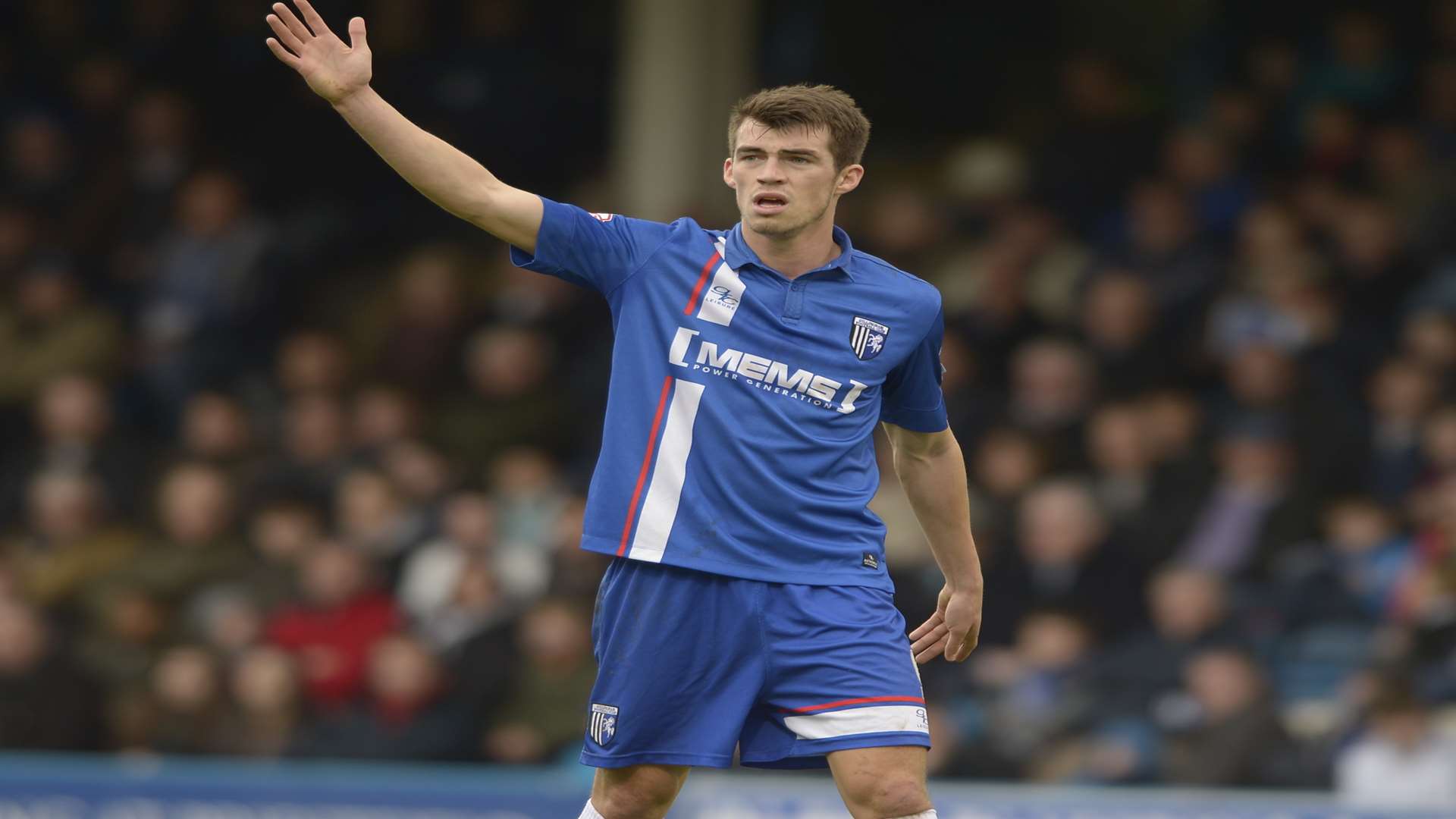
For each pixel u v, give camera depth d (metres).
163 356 43.44
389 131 12.64
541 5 47.50
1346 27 40.44
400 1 46.03
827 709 13.24
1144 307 36.03
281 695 32.78
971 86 47.19
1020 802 26.00
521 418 38.91
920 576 30.38
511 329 40.72
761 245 13.41
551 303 41.03
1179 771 28.48
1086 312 36.47
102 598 36.72
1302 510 32.03
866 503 13.59
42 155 46.62
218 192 44.91
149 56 47.53
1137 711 29.48
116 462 40.47
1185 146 39.16
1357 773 27.55
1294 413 33.34
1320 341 34.94
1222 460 32.84
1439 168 37.28
